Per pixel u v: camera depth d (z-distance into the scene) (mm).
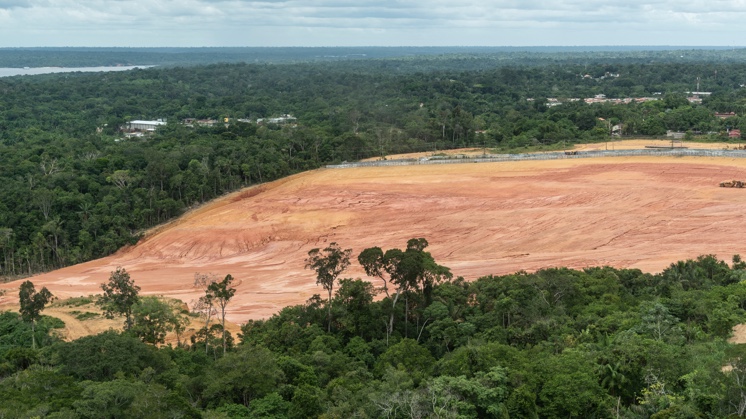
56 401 45656
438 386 46406
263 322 73812
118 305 71625
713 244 109438
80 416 43750
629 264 100375
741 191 136875
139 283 104688
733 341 57531
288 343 63938
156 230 134000
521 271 86562
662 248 108750
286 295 95000
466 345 58031
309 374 53938
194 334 70750
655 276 82188
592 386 46938
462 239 119188
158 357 57000
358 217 132375
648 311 61938
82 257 124562
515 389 46344
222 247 123125
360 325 66312
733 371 42906
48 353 61344
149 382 51594
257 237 125625
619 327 60125
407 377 50781
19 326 75750
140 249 125562
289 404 48844
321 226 128750
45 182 140500
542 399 46625
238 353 54844
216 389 50219
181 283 104000
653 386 46219
